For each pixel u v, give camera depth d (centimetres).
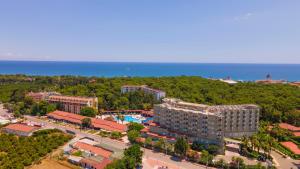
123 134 19475
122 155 14588
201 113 17125
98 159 14125
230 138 18662
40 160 14325
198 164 14325
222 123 16388
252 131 19388
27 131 18538
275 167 13725
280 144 17175
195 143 16275
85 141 17100
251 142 15950
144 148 16675
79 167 13762
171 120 18750
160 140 16262
